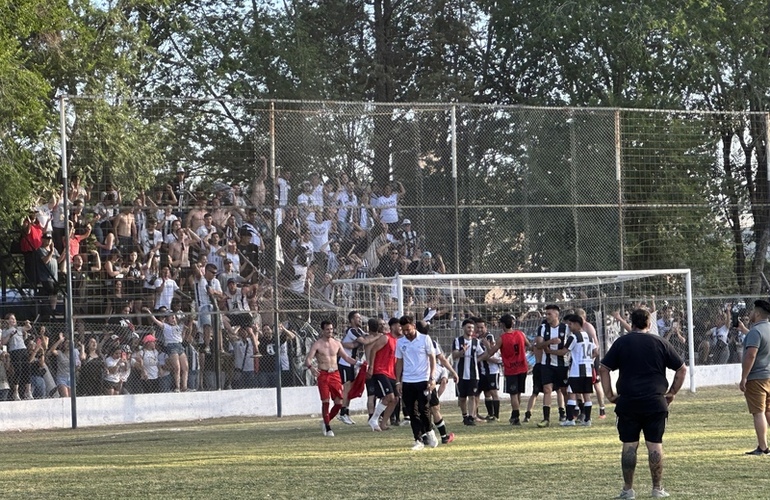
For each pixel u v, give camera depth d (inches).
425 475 600.4
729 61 1722.4
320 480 590.9
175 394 1121.4
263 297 1155.3
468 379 974.4
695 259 1342.3
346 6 1995.6
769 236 1365.7
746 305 1364.4
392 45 2003.0
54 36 1387.8
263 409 1153.4
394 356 925.8
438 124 1230.3
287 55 1712.6
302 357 1173.7
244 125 1153.4
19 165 1239.5
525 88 1887.3
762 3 1737.2
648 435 497.0
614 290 1301.7
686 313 1323.8
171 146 1127.6
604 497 501.4
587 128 1300.4
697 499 488.7
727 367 1357.0
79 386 1101.7
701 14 1688.0
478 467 632.4
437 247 1227.2
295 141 1173.7
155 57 1578.5
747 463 617.3
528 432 885.2
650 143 1331.2
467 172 1250.0
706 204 1348.4
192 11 1788.9
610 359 502.9
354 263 1194.0
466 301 1242.6
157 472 654.5
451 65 2000.5
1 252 1314.0
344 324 1186.6
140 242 1114.1
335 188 1187.9
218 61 1724.9
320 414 1167.6
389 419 974.4
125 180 1112.2
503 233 1259.8
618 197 1307.8
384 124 1210.6
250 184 1154.7
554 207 1282.0
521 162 1272.1
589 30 1717.5
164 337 1125.7
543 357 942.4
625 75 1724.9
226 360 1149.1
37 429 1072.2
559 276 1219.2
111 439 930.1
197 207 1135.0
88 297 1093.8
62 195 1154.7
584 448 733.9
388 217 1207.6
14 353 1095.0
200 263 1135.0
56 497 554.6
